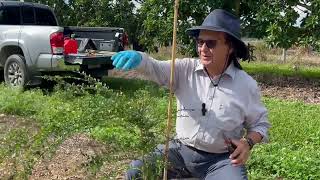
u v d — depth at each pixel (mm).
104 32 12141
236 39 3664
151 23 14766
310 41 13750
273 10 13594
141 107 3293
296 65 18891
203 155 3840
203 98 3789
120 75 14688
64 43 10820
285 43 13641
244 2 14086
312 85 14414
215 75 3783
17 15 11977
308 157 6602
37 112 8453
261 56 21625
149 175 3488
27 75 11289
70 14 19391
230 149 3723
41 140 3486
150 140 3348
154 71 3766
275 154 6738
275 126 8633
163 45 15094
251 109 3830
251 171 6289
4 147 3654
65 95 3561
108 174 4090
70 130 3383
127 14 18641
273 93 13102
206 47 3678
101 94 3346
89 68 11000
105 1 18578
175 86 3879
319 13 13312
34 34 11070
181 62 3867
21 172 3770
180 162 3895
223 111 3742
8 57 11594
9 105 9172
